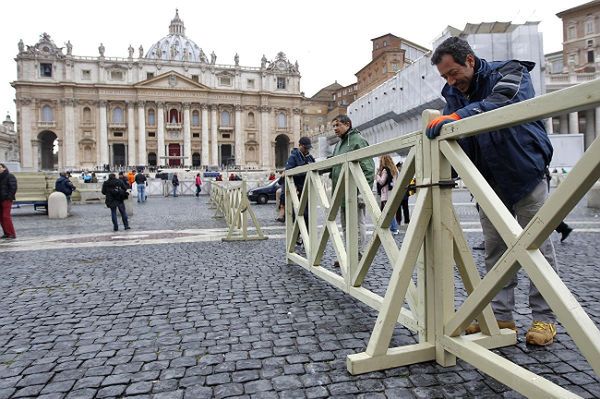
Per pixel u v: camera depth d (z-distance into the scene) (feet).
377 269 16.06
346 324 10.19
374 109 126.41
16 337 9.77
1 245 25.03
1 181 28.32
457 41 8.33
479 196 6.64
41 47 240.12
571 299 5.28
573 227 26.37
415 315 8.55
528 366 7.61
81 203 75.10
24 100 234.38
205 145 259.19
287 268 16.96
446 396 6.70
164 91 251.19
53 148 262.88
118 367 8.09
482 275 15.03
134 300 12.67
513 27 75.87
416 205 8.02
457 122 6.91
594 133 146.51
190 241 25.18
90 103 244.83
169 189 117.70
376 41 224.74
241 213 27.66
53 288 14.33
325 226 13.25
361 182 10.57
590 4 194.18
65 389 7.27
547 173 9.62
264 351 8.66
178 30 346.33
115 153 260.01
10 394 7.14
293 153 23.97
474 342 7.77
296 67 282.77
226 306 11.84
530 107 5.45
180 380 7.50
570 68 138.72
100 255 20.74
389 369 7.66
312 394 6.88
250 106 271.90
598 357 4.81
